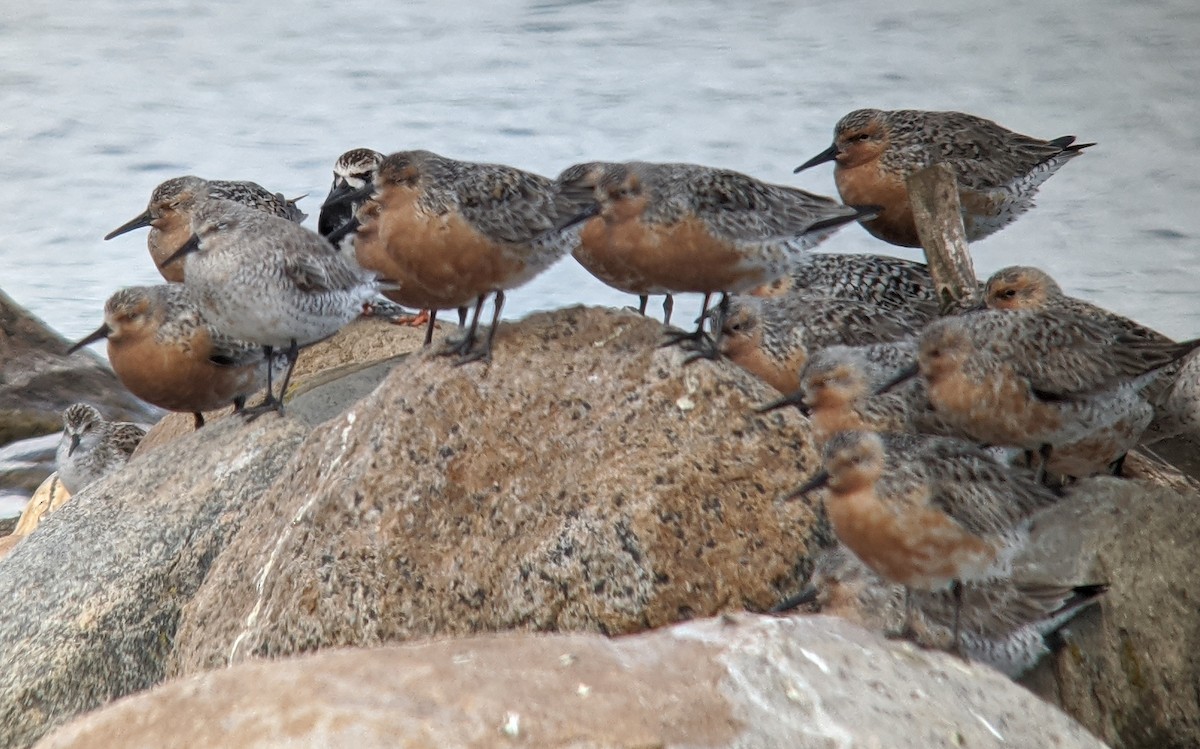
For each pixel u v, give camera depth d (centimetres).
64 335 2611
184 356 1672
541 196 1420
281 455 1517
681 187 1423
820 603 1210
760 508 1246
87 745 869
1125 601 1244
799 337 1554
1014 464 1417
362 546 1257
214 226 1571
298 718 853
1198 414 1556
